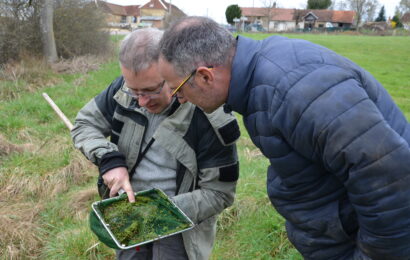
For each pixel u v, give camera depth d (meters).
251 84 1.41
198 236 2.05
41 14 10.94
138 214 1.86
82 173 4.60
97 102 2.16
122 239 1.71
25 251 3.36
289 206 1.57
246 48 1.43
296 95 1.26
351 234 1.49
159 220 1.84
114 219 1.83
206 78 1.42
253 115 1.43
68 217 3.84
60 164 4.66
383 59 17.31
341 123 1.20
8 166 4.60
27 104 7.00
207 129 1.85
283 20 55.28
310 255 1.62
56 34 12.09
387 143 1.19
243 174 4.26
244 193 3.84
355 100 1.21
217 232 3.51
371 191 1.21
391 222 1.23
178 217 1.83
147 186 2.04
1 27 10.30
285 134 1.33
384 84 11.53
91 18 12.92
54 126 5.86
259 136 1.45
